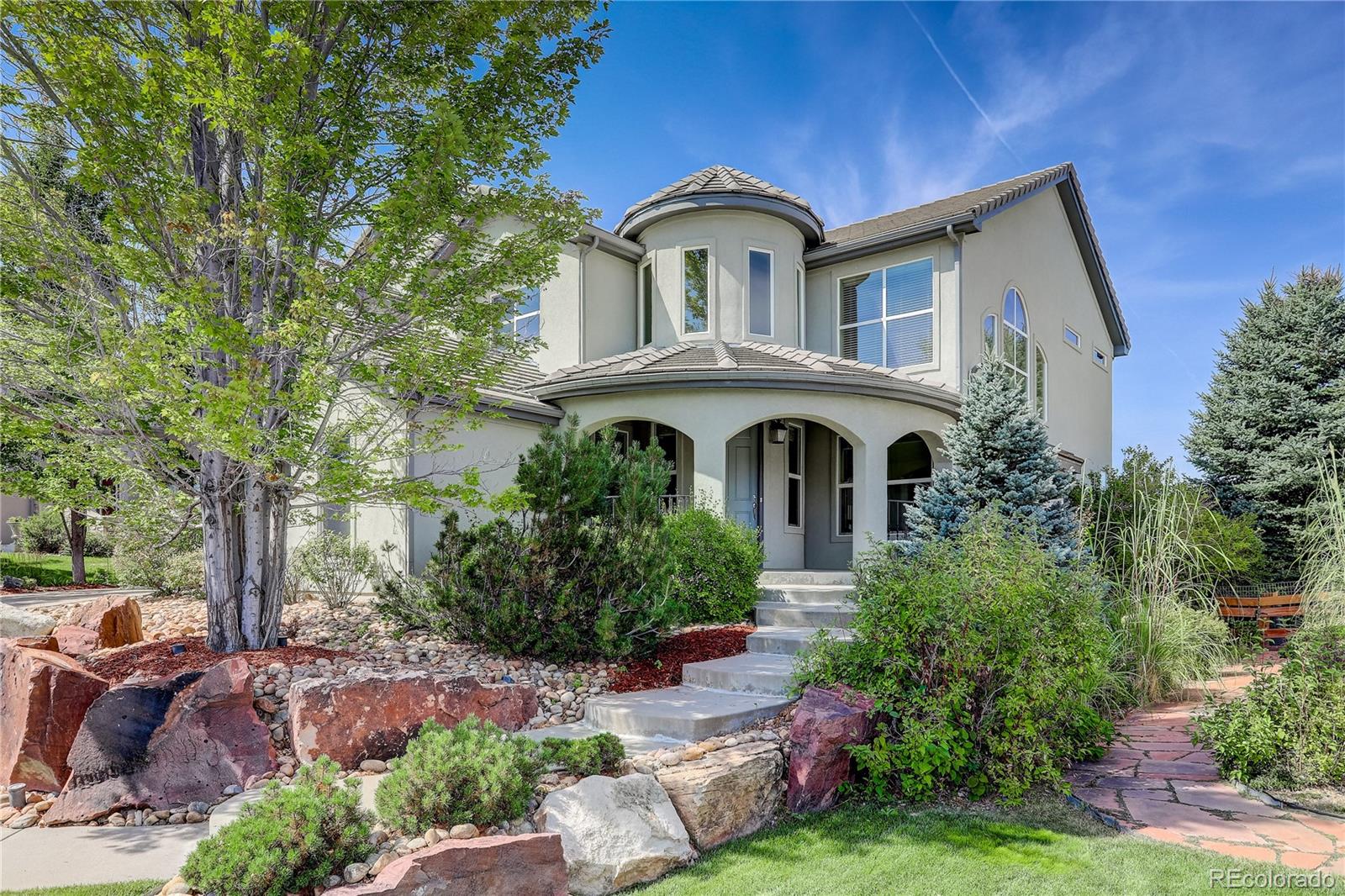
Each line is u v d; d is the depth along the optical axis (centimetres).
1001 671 610
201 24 677
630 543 872
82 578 1703
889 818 553
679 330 1642
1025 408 1230
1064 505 1181
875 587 686
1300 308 1878
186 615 1089
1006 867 466
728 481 1578
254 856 392
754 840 518
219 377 785
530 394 1445
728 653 903
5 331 747
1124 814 556
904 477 1734
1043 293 2012
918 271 1630
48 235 713
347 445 816
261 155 755
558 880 430
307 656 759
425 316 781
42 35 634
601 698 740
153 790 563
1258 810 561
